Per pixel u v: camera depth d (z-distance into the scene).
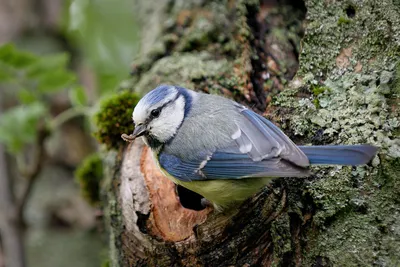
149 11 10.27
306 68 7.43
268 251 6.79
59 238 11.27
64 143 11.99
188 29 9.38
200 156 6.96
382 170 6.46
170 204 7.34
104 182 8.53
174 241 6.99
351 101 6.91
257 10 8.98
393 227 6.29
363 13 7.18
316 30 7.48
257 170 6.43
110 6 10.90
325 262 6.49
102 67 10.82
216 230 6.84
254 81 8.27
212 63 8.65
